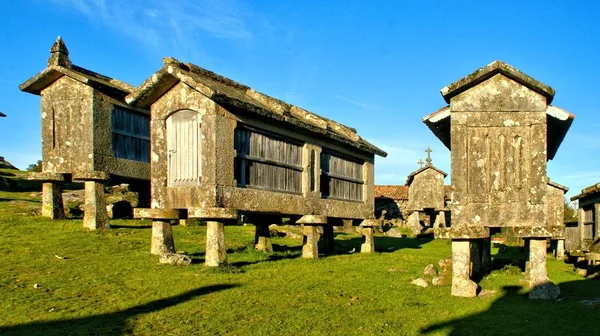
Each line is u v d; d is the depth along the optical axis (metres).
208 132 11.33
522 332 7.02
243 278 10.25
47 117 16.11
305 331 6.99
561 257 17.17
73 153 15.63
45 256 11.27
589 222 17.86
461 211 9.52
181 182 11.78
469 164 9.59
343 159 17.02
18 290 8.73
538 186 9.33
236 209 11.75
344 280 10.66
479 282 10.83
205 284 9.53
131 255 11.94
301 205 14.20
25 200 18.98
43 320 7.21
